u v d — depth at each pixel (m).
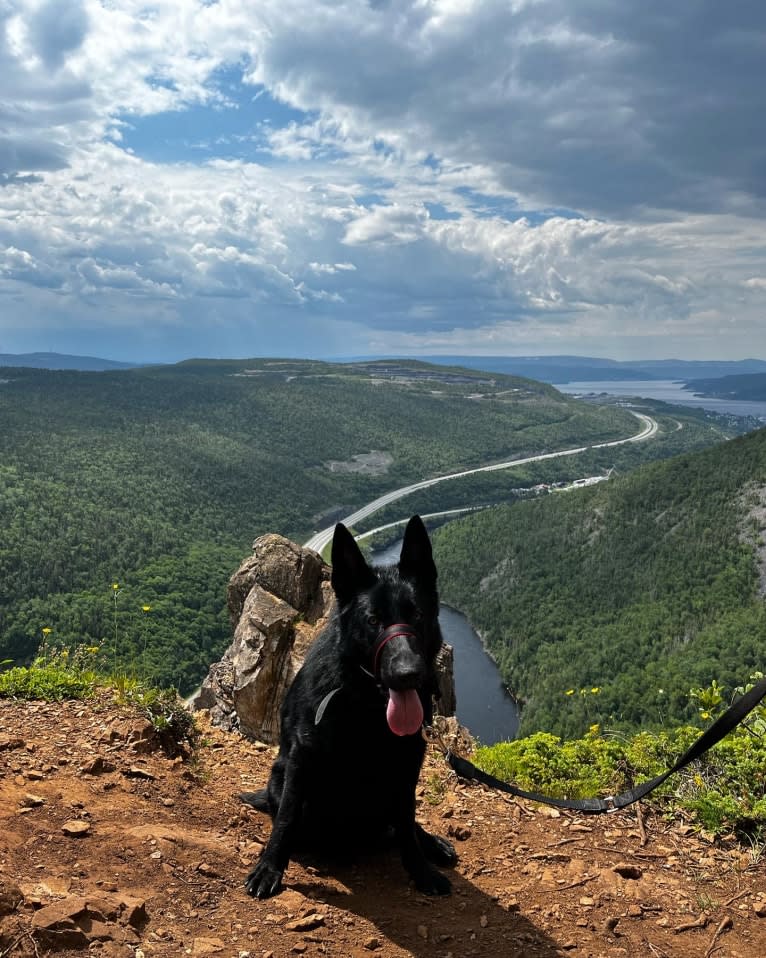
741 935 1.42
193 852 1.46
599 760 2.20
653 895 1.53
